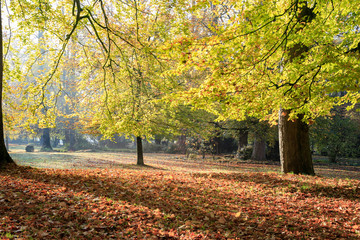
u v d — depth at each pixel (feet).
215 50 19.15
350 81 20.17
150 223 17.58
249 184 31.68
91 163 70.28
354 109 93.20
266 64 23.62
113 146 174.09
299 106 24.44
